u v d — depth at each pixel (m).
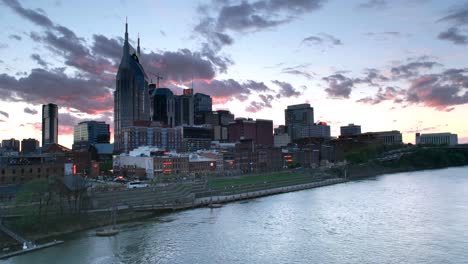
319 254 80.44
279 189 186.50
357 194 169.88
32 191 99.69
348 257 78.25
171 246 86.25
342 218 115.44
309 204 143.25
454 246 84.38
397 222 108.25
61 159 161.88
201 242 89.69
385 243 87.69
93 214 109.88
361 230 100.06
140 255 79.69
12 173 136.62
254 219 115.81
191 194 151.12
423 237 92.12
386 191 177.62
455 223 105.62
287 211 129.00
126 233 98.00
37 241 89.12
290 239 92.31
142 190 141.38
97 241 90.06
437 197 152.50
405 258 77.12
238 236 95.06
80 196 106.56
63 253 80.75
